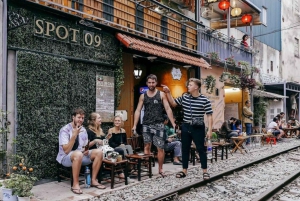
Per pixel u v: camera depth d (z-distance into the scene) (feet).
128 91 38.65
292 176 26.30
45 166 23.62
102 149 22.84
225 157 37.19
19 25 22.20
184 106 24.14
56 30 25.16
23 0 22.39
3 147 20.98
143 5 34.78
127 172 23.22
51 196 19.75
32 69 22.97
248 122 50.60
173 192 20.17
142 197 19.98
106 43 30.07
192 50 43.16
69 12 26.55
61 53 25.62
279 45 86.79
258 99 65.51
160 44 37.65
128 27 33.06
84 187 21.98
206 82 47.14
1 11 21.35
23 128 22.35
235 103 61.05
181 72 45.16
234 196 21.01
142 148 35.70
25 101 22.52
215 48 49.73
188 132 24.13
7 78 21.84
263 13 77.66
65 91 25.25
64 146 21.29
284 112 71.31
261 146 50.49
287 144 54.75
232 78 51.93
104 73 29.81
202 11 55.47
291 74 93.76
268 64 79.56
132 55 39.14
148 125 25.29
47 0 23.73
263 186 23.94
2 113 20.74
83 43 27.55
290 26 93.56
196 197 20.59
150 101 25.08
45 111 23.73
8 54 22.00
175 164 31.12
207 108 23.52
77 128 21.49
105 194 20.56
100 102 29.27
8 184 17.60
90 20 27.53
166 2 42.06
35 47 23.63
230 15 58.75
